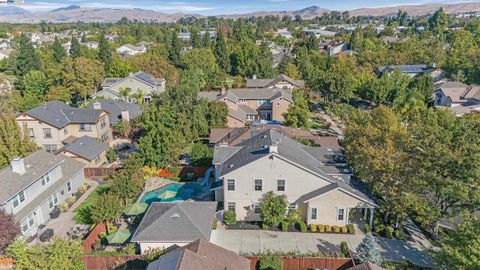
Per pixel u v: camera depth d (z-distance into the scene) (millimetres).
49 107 57281
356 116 47094
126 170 42031
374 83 75250
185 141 51969
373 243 27047
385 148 33219
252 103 72500
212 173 44219
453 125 40094
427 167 30500
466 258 20938
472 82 87438
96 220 31281
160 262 21547
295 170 33031
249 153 35906
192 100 58812
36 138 53938
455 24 190500
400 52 113000
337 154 39781
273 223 32844
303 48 124500
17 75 102125
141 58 103062
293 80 88312
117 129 59062
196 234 27344
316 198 32469
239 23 196000
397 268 26703
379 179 32812
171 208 29891
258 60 108625
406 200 29953
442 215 30109
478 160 28734
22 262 23969
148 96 82625
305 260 27016
